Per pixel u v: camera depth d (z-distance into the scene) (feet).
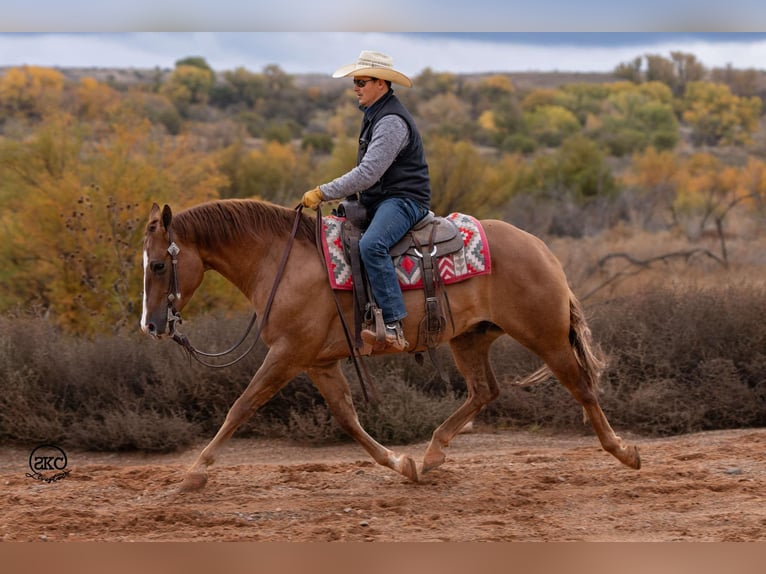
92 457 31.30
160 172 52.54
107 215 46.26
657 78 302.45
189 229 24.20
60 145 55.26
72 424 32.83
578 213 95.14
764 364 34.65
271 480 26.40
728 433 31.89
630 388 34.53
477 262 24.56
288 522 22.41
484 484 25.67
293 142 195.52
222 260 24.59
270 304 23.93
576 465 27.68
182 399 33.96
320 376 25.40
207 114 214.48
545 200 100.17
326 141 175.83
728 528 21.18
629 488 24.54
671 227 94.79
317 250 24.35
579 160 110.32
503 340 37.45
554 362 25.57
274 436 33.27
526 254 25.04
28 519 22.26
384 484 25.96
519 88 327.47
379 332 23.31
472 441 32.42
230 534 21.26
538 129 204.64
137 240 46.55
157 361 34.76
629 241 81.66
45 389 34.04
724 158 184.44
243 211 24.49
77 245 45.88
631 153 190.49
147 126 56.80
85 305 45.11
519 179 105.50
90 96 153.38
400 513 23.12
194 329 36.40
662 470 26.40
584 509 23.13
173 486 25.71
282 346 23.93
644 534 20.98
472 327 26.25
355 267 23.88
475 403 26.96
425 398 33.73
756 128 220.23
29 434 32.32
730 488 24.43
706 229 93.35
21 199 53.01
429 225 24.76
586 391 25.72
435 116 219.61
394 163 24.39
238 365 33.94
